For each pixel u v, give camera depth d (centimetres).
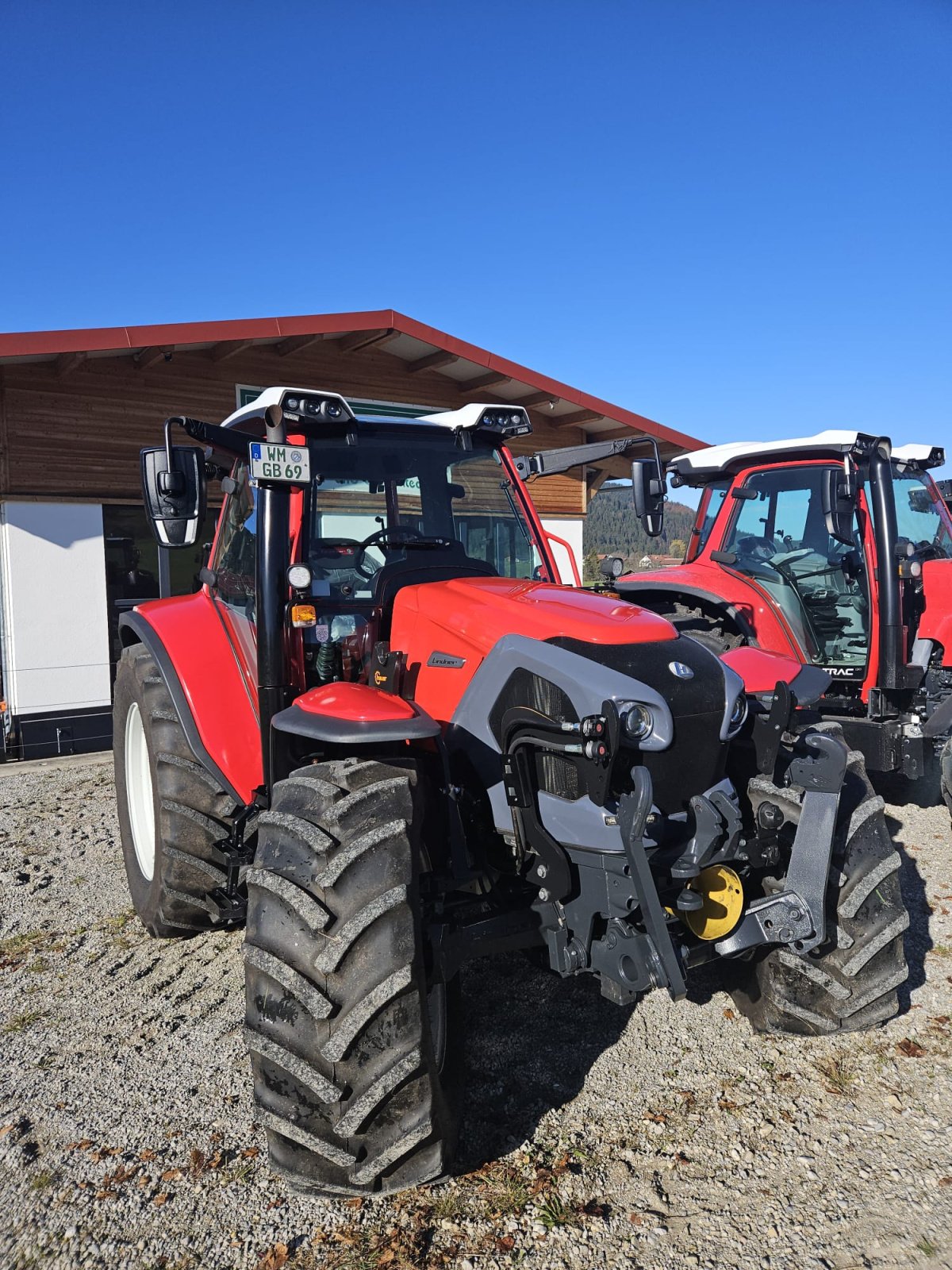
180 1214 227
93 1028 322
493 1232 217
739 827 249
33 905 444
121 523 923
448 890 258
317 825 225
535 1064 288
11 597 852
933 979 335
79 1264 212
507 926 250
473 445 360
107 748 904
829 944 274
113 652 911
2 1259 214
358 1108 204
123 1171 244
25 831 577
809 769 269
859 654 559
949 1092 266
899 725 510
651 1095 270
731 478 628
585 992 336
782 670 311
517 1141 250
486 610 278
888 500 521
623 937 238
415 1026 209
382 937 209
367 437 331
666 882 248
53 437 861
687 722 247
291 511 300
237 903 362
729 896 251
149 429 909
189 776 360
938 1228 213
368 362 1047
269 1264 210
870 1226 215
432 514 345
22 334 766
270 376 977
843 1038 298
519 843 255
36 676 865
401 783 231
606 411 1116
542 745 245
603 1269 204
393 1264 208
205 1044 309
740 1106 263
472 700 267
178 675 351
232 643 349
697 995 332
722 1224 217
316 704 255
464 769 272
